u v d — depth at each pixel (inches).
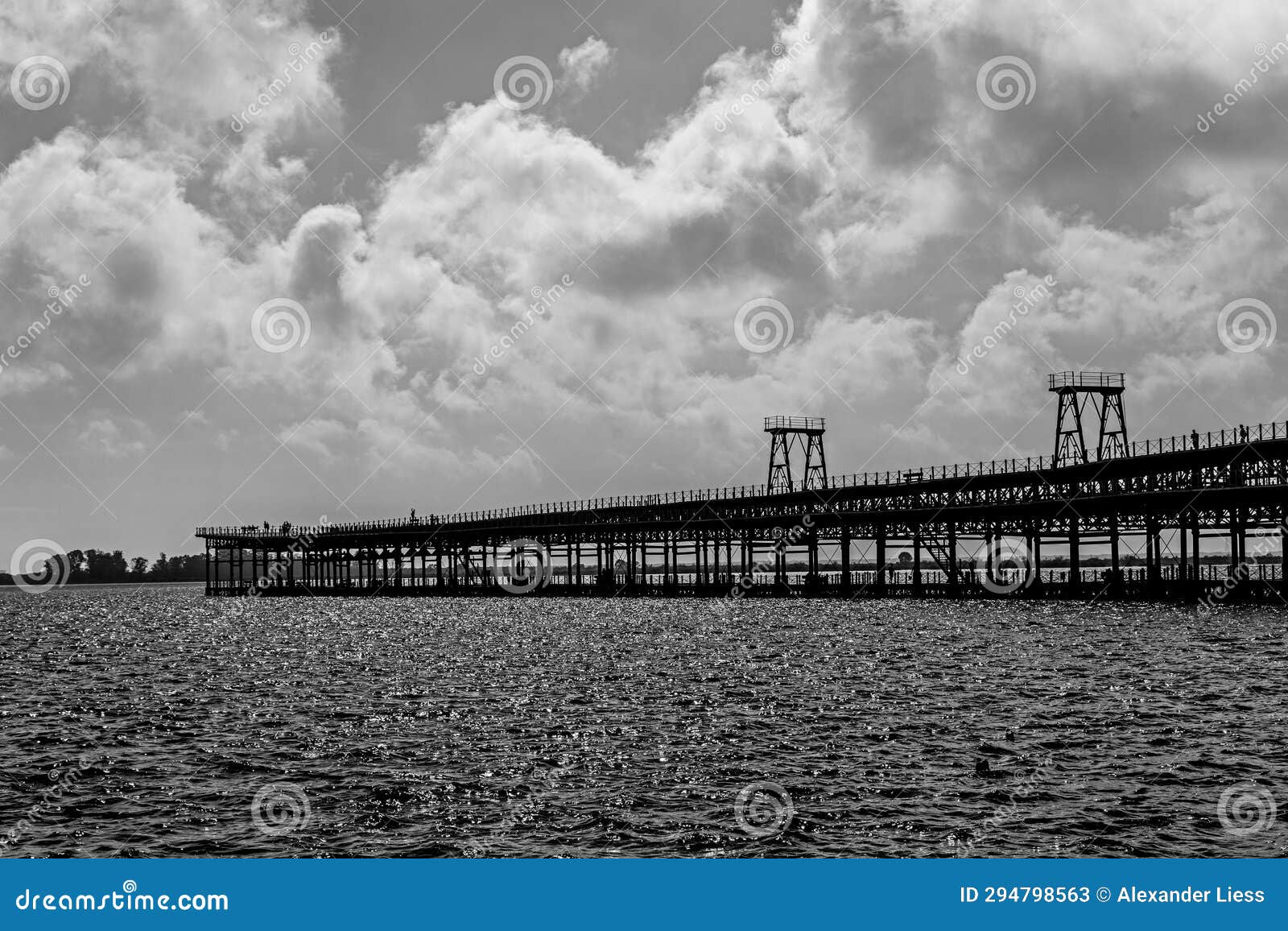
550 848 1288.1
